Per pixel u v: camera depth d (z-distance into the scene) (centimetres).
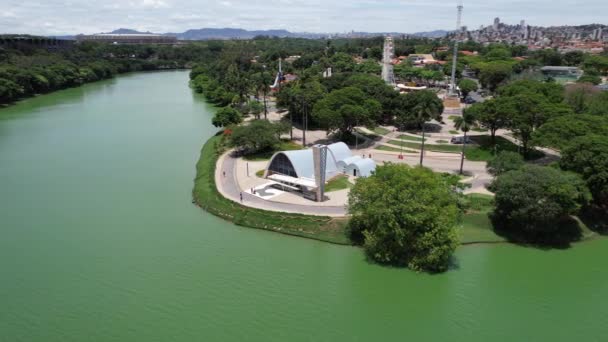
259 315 5947
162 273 6944
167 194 10275
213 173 11219
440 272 6969
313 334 5600
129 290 6500
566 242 7944
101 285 6625
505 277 6894
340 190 9994
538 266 7219
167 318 5884
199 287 6575
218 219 8938
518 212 7625
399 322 5841
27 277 6831
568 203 7488
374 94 16738
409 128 15988
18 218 8881
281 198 9531
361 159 11206
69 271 7000
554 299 6353
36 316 5944
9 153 13675
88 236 8150
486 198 9131
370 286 6612
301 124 17175
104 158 13212
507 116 11938
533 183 7606
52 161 12862
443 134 14975
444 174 9331
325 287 6588
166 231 8381
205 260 7344
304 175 10238
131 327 5716
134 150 14138
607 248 7794
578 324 5819
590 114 12350
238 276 6875
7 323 5803
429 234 6681
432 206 6781
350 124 14300
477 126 13950
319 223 8325
